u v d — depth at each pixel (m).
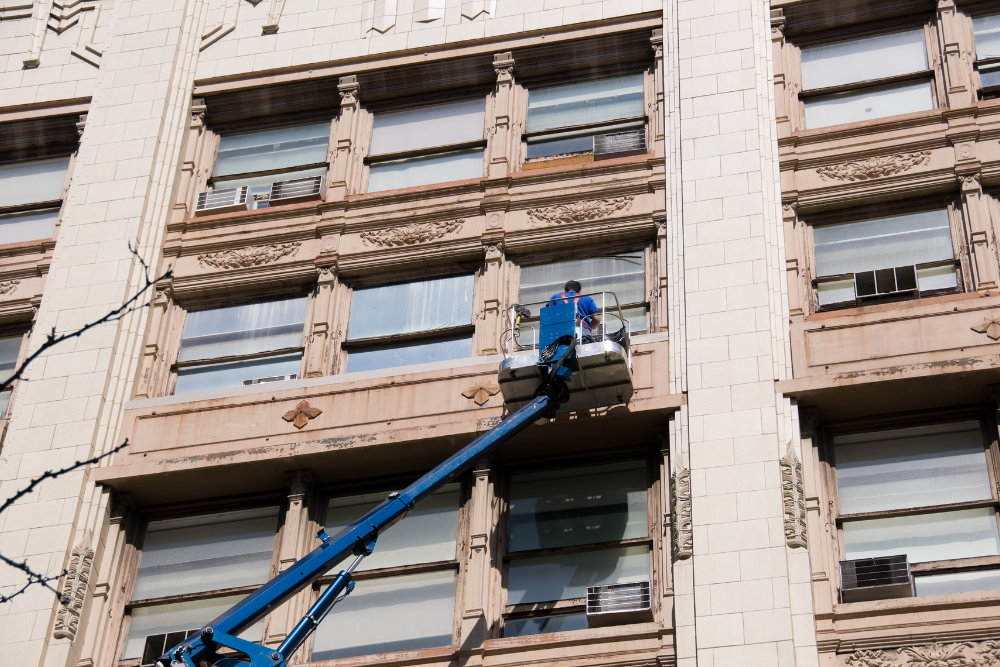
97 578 29.86
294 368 32.97
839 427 28.50
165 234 35.41
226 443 31.08
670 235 31.62
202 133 37.66
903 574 25.88
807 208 31.86
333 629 28.78
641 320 31.36
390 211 34.47
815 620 25.34
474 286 33.12
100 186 36.03
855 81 34.16
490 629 27.80
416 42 37.38
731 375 28.64
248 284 34.25
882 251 31.23
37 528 30.05
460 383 30.80
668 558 27.12
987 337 28.12
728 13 34.94
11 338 34.88
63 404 32.03
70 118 38.53
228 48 38.66
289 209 35.16
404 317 33.12
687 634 25.64
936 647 24.83
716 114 33.06
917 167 31.80
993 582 26.19
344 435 30.52
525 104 36.28
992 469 27.42
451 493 30.08
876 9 34.78
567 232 33.00
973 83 33.16
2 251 36.03
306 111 37.75
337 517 30.53
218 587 30.11
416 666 27.16
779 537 26.12
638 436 29.42
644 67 36.12
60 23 40.19
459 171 35.56
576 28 36.56
